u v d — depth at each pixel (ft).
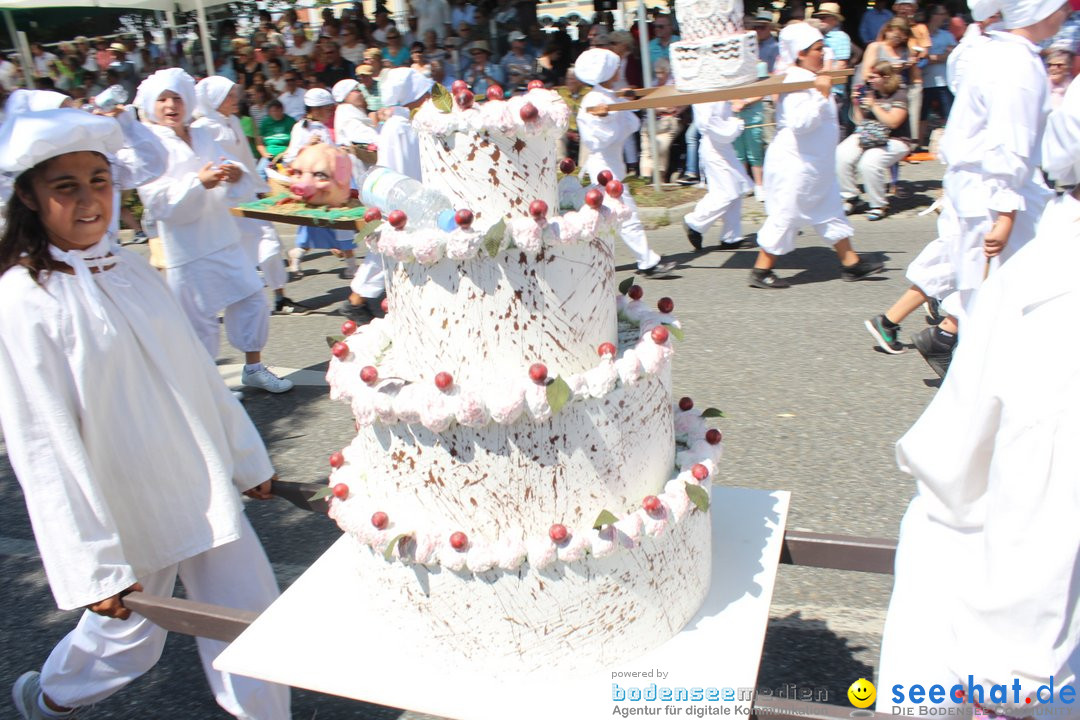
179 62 54.54
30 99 8.39
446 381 6.24
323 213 18.10
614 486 6.61
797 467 14.80
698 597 7.27
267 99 40.42
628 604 6.65
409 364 6.84
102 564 7.64
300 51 48.29
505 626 6.58
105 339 7.80
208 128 21.34
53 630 12.44
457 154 6.28
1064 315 5.36
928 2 43.14
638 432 6.69
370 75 36.83
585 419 6.38
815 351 19.71
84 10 57.47
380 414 6.47
